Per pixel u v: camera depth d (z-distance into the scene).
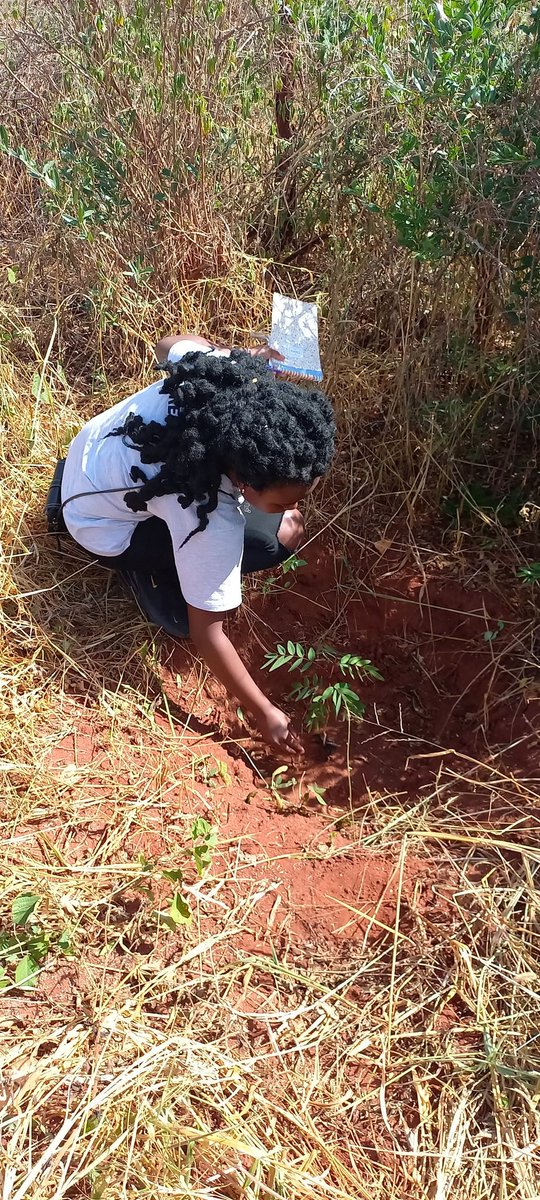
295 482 1.87
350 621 2.75
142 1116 1.48
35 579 2.41
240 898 1.90
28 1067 1.53
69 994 1.64
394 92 2.57
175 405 1.95
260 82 3.30
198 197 3.05
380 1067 1.65
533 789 2.19
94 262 3.03
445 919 1.91
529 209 2.37
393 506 2.84
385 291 2.78
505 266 2.34
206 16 2.91
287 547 2.56
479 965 1.81
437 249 2.44
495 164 2.36
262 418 1.83
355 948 1.86
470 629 2.60
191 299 3.04
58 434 2.82
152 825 1.95
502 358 2.70
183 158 2.97
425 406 2.65
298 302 2.57
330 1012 1.73
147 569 2.32
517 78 2.39
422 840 2.10
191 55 2.91
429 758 2.42
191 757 2.17
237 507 2.01
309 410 1.89
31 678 2.18
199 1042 1.62
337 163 2.83
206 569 1.99
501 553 2.69
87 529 2.22
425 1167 1.52
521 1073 1.61
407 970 1.81
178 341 2.38
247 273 3.13
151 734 2.17
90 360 3.16
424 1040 1.70
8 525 2.49
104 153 3.03
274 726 2.14
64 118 3.17
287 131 3.27
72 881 1.79
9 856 1.81
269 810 2.18
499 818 2.14
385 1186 1.49
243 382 1.94
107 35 2.94
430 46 2.44
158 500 2.04
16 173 3.61
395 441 2.80
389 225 2.66
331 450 1.95
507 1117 1.57
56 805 1.93
